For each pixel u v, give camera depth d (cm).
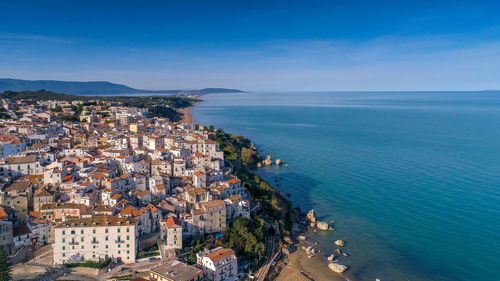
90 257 13388
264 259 15212
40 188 16825
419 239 16788
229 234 15562
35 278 12369
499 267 14538
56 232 13100
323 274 14475
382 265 15050
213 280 12788
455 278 14062
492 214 18675
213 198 17512
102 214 14450
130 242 13525
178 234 14100
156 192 17900
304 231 18112
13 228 14025
